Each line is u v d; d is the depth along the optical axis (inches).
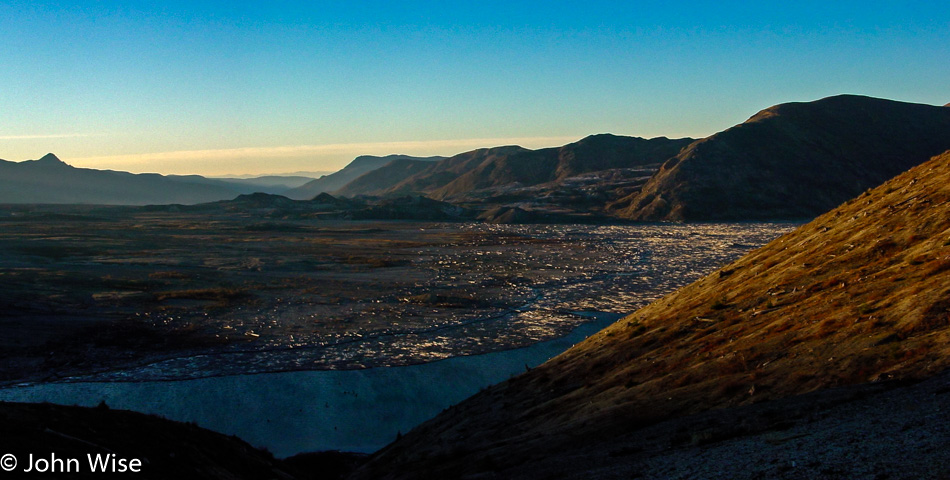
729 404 749.3
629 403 886.4
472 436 1070.4
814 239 1529.3
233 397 1708.9
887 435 492.1
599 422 839.7
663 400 843.4
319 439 1508.4
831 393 649.0
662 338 1238.9
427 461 1003.3
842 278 1114.1
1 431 661.3
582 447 768.3
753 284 1378.0
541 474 677.9
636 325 1451.8
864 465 449.1
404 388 1798.7
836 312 930.7
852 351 758.5
